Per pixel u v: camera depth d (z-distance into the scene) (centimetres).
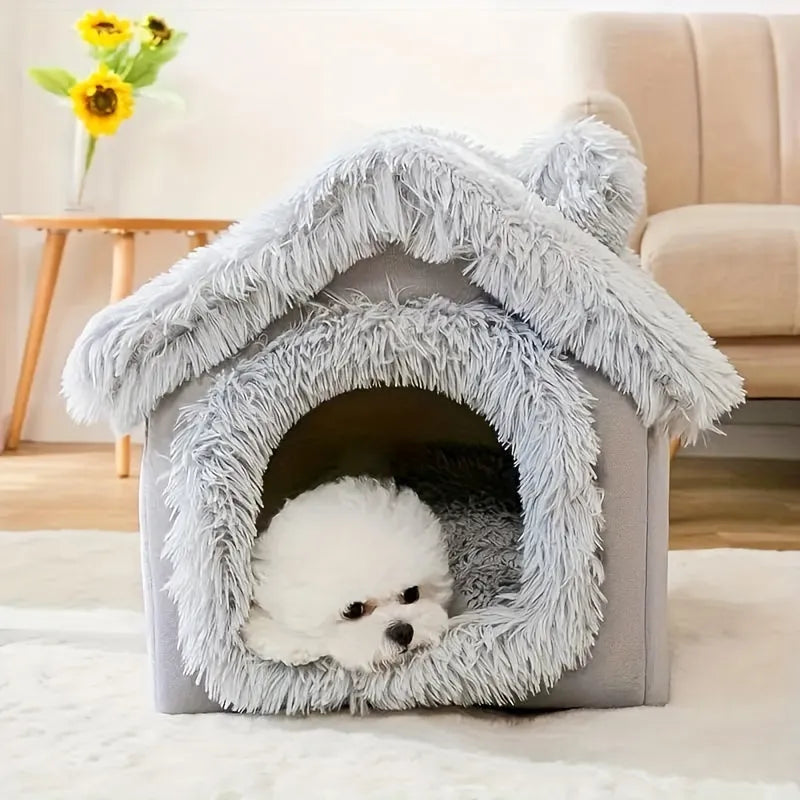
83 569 136
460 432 127
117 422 89
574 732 85
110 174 243
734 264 150
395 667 89
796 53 206
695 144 203
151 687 93
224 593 87
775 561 137
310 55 238
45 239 229
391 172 86
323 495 96
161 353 87
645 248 155
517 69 235
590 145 100
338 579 88
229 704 89
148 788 74
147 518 90
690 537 158
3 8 232
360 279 90
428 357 89
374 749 81
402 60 237
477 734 85
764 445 227
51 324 247
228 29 238
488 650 88
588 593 88
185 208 243
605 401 88
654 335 86
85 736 84
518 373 88
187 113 241
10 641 109
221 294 87
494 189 87
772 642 107
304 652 88
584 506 87
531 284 87
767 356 155
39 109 243
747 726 87
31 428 250
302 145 241
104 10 240
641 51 204
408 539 93
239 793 73
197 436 87
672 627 112
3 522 165
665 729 86
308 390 89
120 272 207
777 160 204
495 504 116
